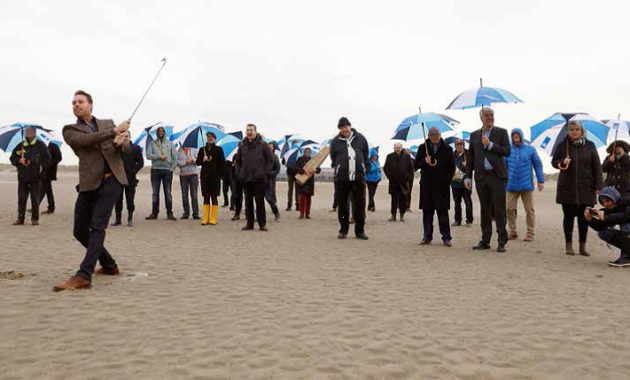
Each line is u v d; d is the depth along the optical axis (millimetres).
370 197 17734
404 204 14039
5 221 12000
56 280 5672
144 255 7516
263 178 10961
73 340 3730
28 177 11070
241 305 4801
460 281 6078
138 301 4863
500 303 5051
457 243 9602
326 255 7859
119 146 5539
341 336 3941
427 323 4328
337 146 10000
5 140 11352
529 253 8383
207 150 12094
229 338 3846
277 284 5742
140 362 3334
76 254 7395
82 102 5500
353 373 3236
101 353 3480
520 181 10055
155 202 13070
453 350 3688
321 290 5484
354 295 5285
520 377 3229
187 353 3514
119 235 9773
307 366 3332
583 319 4500
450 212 18297
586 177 8039
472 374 3258
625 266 7129
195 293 5234
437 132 9156
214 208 12180
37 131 11375
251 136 10953
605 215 7402
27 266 6426
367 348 3689
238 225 12195
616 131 9062
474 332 4105
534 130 9516
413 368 3338
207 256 7551
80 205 5590
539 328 4230
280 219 14109
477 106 8656
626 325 4332
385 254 8062
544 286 5852
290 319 4367
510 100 8617
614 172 9391
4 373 3105
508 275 6480
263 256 7652
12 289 5191
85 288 5324
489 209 8672
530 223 10070
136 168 11430
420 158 9281
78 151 5480
